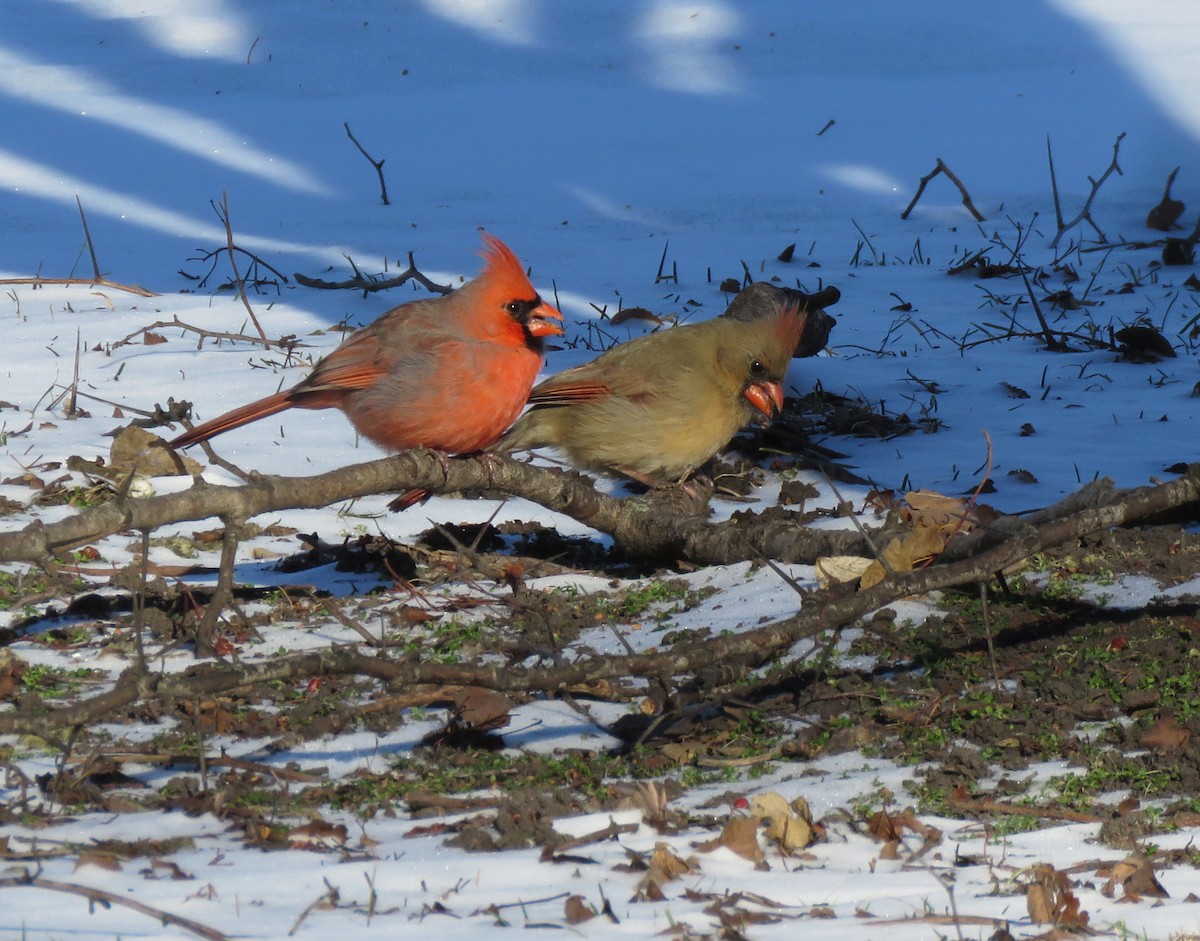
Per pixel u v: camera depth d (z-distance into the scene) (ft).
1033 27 106.73
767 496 41.93
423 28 110.63
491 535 37.96
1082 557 31.78
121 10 114.11
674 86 99.14
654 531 35.53
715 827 21.27
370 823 21.77
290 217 79.71
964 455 44.55
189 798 22.45
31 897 17.98
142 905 17.56
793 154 87.61
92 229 77.61
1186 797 21.59
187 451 44.24
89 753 24.38
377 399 30.66
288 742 25.22
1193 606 28.58
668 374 36.94
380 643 30.09
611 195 82.43
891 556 29.81
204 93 99.96
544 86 99.76
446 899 18.33
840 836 20.99
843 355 56.80
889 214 79.00
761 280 67.31
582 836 20.83
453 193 83.35
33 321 61.62
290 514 39.91
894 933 17.06
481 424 31.12
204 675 21.40
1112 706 24.84
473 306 30.60
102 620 31.63
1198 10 108.58
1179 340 57.06
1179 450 43.93
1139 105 91.97
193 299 64.95
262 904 18.03
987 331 59.62
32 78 102.12
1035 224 76.33
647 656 23.93
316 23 110.63
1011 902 18.21
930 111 93.25
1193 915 17.53
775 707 26.32
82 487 39.86
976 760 23.07
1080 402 49.88
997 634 28.43
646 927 17.20
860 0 112.57
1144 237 73.51
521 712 27.02
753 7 111.75
